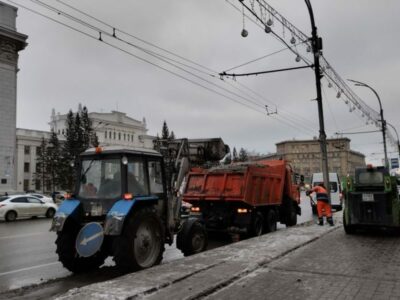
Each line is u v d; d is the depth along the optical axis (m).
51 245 13.42
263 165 15.95
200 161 15.44
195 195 14.88
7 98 40.72
